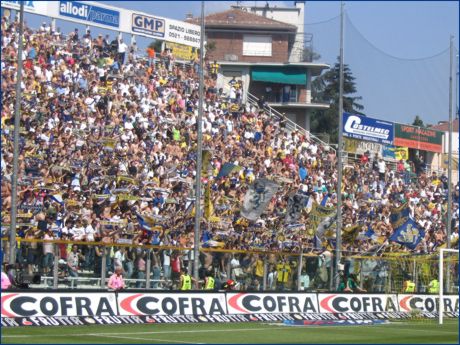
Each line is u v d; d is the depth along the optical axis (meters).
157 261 38.44
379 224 58.75
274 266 42.56
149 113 55.22
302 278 43.81
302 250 46.56
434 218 67.31
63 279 35.16
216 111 61.69
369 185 66.19
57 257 34.97
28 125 46.28
